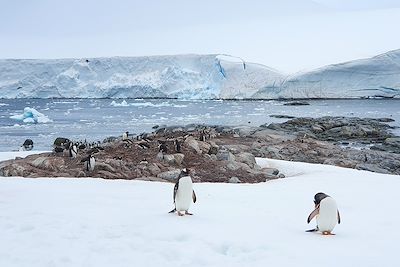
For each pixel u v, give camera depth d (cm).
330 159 2238
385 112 5872
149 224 725
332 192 1192
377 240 669
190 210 877
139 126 4591
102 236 654
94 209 856
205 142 2142
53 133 4025
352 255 579
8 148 3166
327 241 656
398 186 1300
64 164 1728
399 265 538
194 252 579
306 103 7431
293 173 1803
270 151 2355
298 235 692
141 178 1570
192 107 7306
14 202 931
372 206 988
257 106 7269
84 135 3869
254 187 1297
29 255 562
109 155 1884
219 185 1334
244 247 609
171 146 2014
